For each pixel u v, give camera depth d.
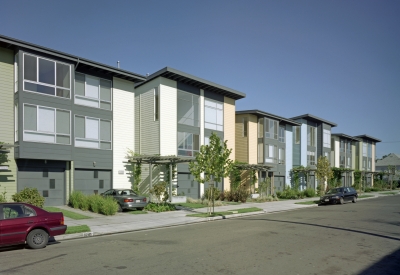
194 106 28.75
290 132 42.25
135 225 14.91
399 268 7.96
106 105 23.11
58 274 7.27
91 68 22.05
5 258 8.82
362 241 11.27
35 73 18.88
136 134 27.84
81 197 19.53
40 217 10.26
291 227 14.49
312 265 8.09
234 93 31.28
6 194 18.28
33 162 19.47
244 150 35.09
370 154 65.88
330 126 50.72
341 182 54.56
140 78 24.14
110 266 7.94
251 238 11.73
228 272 7.44
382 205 27.30
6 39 17.62
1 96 18.39
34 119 18.72
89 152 21.89
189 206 23.16
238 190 29.16
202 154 18.80
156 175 25.83
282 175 39.38
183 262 8.30
